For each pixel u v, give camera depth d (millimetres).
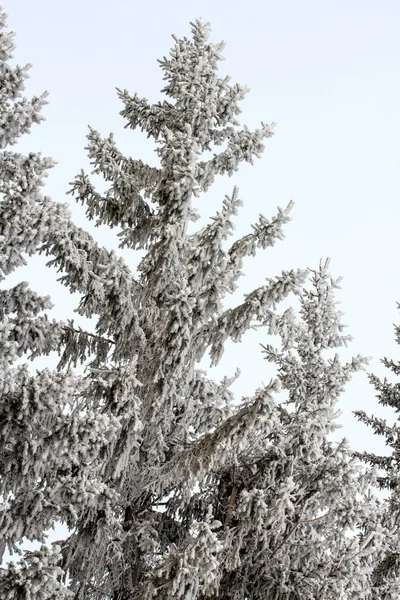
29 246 9164
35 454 8180
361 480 11273
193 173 11273
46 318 9289
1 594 7668
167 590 9500
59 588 8008
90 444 8141
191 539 9859
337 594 10422
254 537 11320
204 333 10734
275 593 11117
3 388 7582
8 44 8984
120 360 11531
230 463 12109
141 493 11875
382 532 11859
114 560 11336
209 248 10844
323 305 13641
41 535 8695
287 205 11047
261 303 10547
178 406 12828
